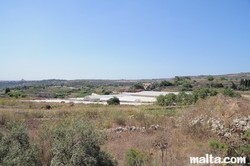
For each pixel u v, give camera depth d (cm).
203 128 859
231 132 817
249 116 886
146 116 1193
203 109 1100
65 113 1461
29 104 2442
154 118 1155
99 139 460
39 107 2172
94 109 1577
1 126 1023
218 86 4750
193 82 6078
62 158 417
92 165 421
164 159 567
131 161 536
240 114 933
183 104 2147
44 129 593
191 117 1055
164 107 1991
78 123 461
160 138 737
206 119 970
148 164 521
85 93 6241
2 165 408
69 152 418
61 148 416
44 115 1428
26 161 422
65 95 5612
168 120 1117
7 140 475
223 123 887
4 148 444
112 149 679
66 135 438
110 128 1030
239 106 1015
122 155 626
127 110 1577
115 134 891
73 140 432
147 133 920
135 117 1202
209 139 762
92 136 445
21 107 2167
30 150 459
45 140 545
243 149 568
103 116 1291
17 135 484
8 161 404
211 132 848
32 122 1191
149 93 4694
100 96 4444
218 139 740
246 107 992
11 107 2153
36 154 468
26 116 1372
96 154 452
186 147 680
